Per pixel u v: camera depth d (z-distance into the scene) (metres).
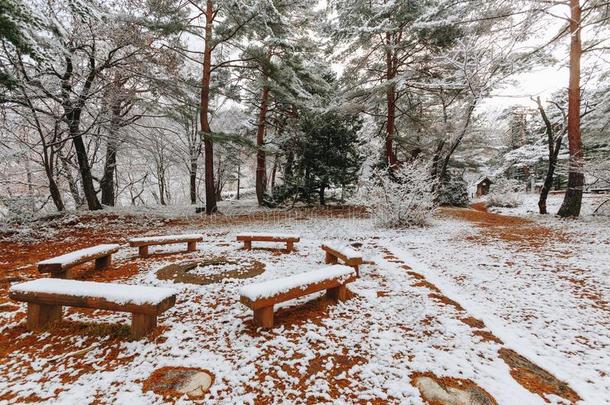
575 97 9.25
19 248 6.41
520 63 9.20
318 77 14.38
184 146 19.83
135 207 13.91
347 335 2.60
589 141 12.24
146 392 1.89
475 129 16.59
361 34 11.59
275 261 5.08
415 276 4.24
